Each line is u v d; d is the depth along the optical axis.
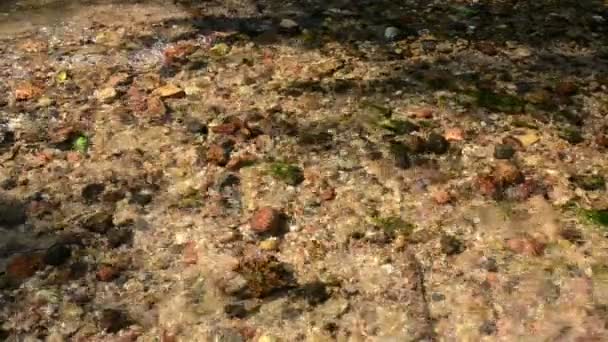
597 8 2.78
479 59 2.48
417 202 2.00
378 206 1.99
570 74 2.43
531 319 1.77
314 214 1.97
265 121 2.21
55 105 2.27
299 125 2.20
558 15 2.73
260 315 1.78
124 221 1.96
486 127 2.21
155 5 2.71
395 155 2.11
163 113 2.24
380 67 2.43
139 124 2.21
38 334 1.75
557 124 2.23
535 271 1.85
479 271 1.85
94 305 1.79
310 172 2.07
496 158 2.12
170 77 2.37
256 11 2.69
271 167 2.08
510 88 2.36
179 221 1.96
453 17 2.70
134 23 2.61
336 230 1.94
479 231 1.93
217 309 1.79
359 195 2.02
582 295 1.81
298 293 1.81
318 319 1.77
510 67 2.45
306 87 2.34
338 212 1.97
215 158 2.10
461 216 1.97
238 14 2.67
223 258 1.88
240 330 1.75
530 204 2.00
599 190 2.04
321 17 2.66
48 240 1.91
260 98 2.29
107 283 1.83
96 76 2.37
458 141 2.16
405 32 2.60
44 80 2.36
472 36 2.60
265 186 2.03
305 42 2.54
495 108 2.28
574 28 2.66
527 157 2.12
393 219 1.96
